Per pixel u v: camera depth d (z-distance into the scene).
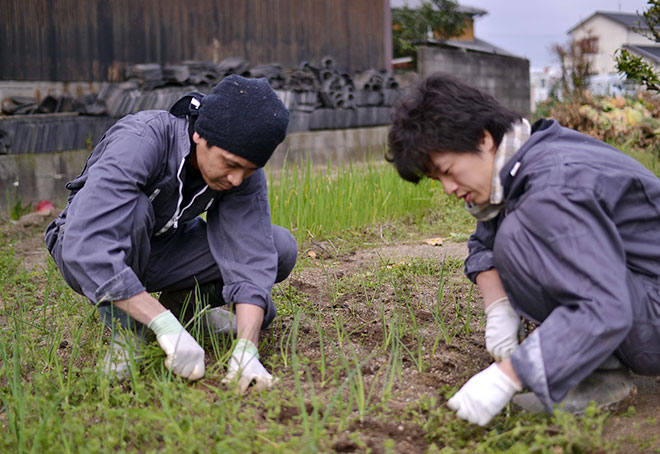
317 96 10.00
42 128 6.58
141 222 2.26
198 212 2.48
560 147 1.88
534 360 1.71
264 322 2.64
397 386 2.30
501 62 15.26
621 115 8.73
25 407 2.05
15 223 5.92
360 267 4.09
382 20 11.66
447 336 2.72
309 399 2.17
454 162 1.86
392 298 3.36
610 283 1.71
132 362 2.13
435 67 13.32
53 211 6.34
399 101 1.93
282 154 9.10
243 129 2.07
